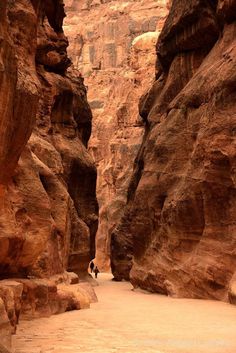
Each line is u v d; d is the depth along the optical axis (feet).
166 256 70.08
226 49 71.61
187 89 76.28
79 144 95.81
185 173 70.59
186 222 67.26
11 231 35.99
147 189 78.79
